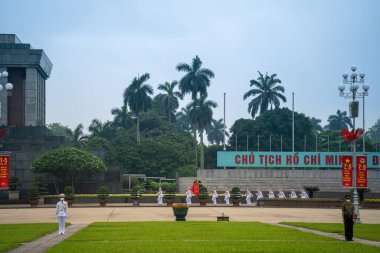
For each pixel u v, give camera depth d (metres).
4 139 79.00
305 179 89.81
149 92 124.56
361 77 47.66
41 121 100.88
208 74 117.50
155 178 104.50
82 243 25.22
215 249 22.66
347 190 88.12
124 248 23.12
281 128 118.44
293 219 43.94
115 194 73.62
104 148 111.38
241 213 51.22
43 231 31.80
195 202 69.75
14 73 93.06
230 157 82.56
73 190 69.62
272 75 131.50
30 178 78.31
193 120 115.12
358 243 25.25
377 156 84.94
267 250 22.30
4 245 24.58
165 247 23.45
